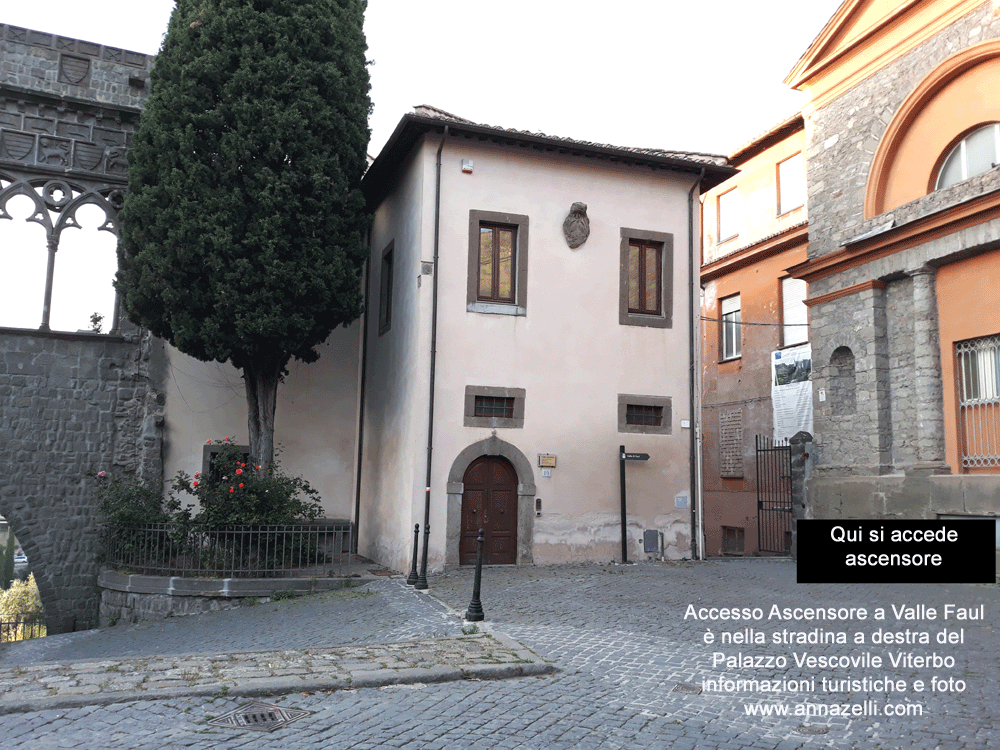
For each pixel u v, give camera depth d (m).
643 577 12.23
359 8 14.45
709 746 4.96
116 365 15.37
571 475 14.05
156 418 15.29
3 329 14.63
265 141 12.78
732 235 22.66
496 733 5.13
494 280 14.12
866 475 14.03
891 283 14.09
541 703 5.82
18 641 12.37
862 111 14.90
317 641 8.66
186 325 12.63
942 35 13.30
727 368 22.22
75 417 14.97
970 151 13.02
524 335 14.04
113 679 6.21
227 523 12.15
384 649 7.39
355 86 13.97
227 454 13.02
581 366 14.36
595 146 14.46
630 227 15.09
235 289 12.58
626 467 14.47
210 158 12.81
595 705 5.79
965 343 12.71
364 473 16.50
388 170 15.70
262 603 11.70
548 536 13.78
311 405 16.80
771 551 19.34
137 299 12.96
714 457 22.50
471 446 13.47
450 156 13.95
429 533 12.78
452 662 6.81
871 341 14.13
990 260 12.26
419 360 13.27
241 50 12.83
